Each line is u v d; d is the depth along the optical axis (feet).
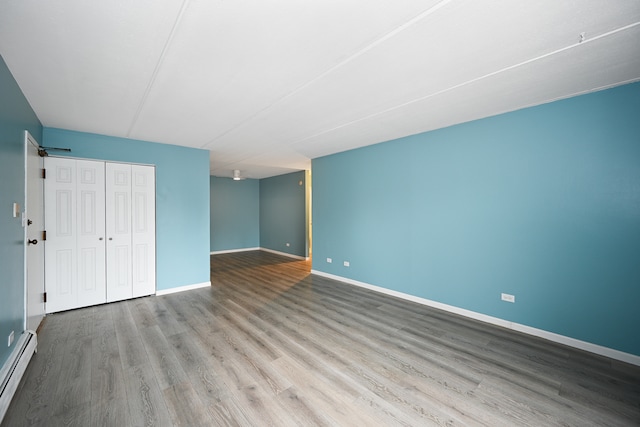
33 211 9.52
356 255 16.07
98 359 7.82
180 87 7.97
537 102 9.16
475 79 7.57
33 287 9.34
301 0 4.64
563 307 8.91
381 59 6.56
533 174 9.49
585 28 5.41
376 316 11.26
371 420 5.59
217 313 11.53
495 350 8.47
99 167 12.50
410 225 13.24
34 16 4.97
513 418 5.67
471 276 11.09
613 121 8.05
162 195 14.28
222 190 28.73
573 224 8.73
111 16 5.02
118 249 12.97
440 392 6.49
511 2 4.71
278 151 16.70
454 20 5.18
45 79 7.42
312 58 6.52
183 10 4.88
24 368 6.95
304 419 5.60
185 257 15.02
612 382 6.88
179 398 6.20
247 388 6.57
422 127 11.89
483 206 10.71
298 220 25.64
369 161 15.17
